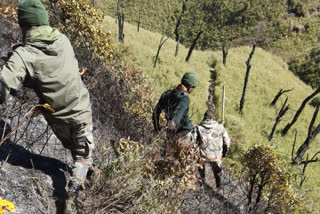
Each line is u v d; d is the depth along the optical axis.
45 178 2.48
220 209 3.48
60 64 2.10
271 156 5.60
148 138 4.19
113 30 32.84
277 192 5.67
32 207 2.11
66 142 2.46
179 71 27.33
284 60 56.69
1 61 2.49
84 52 6.45
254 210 4.71
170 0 117.19
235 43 98.25
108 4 113.88
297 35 87.69
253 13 100.06
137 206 2.61
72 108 2.21
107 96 4.79
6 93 1.89
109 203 2.47
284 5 98.56
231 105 26.42
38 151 2.83
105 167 2.65
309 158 21.98
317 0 96.81
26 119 2.92
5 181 2.19
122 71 7.53
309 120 29.89
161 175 3.16
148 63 24.84
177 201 2.95
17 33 4.89
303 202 6.13
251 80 34.44
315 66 50.34
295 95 35.00
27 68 1.99
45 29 2.04
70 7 7.43
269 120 26.53
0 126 2.70
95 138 3.38
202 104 21.70
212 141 4.48
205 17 111.38
